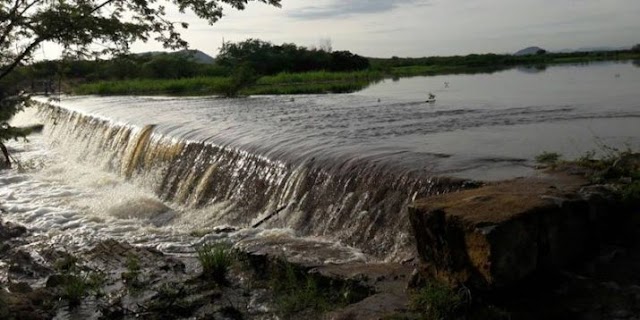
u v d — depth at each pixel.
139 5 9.80
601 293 5.70
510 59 121.38
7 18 8.94
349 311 6.16
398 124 18.67
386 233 9.06
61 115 27.48
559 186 7.29
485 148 12.96
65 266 9.34
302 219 10.64
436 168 10.24
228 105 29.59
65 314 7.46
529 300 5.65
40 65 9.88
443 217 5.94
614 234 6.59
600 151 12.41
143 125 19.00
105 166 18.95
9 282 8.55
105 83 52.09
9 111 9.81
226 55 87.69
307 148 12.99
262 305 7.25
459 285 5.82
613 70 62.38
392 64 126.81
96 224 12.38
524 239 5.62
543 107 22.83
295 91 45.47
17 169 18.70
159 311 7.28
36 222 12.70
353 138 15.04
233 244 9.57
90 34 9.42
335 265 7.88
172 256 9.65
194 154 15.07
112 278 8.59
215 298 7.52
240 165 13.31
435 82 54.56
